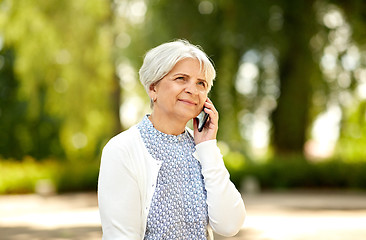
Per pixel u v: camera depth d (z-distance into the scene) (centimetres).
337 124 1972
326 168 2034
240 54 1941
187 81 262
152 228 256
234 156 2220
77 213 1288
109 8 2019
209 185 265
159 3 1938
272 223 1061
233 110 2019
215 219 263
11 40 1888
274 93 2073
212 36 1905
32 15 1844
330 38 1927
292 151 2181
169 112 263
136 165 256
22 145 2611
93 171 2006
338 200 1573
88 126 2097
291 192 1909
